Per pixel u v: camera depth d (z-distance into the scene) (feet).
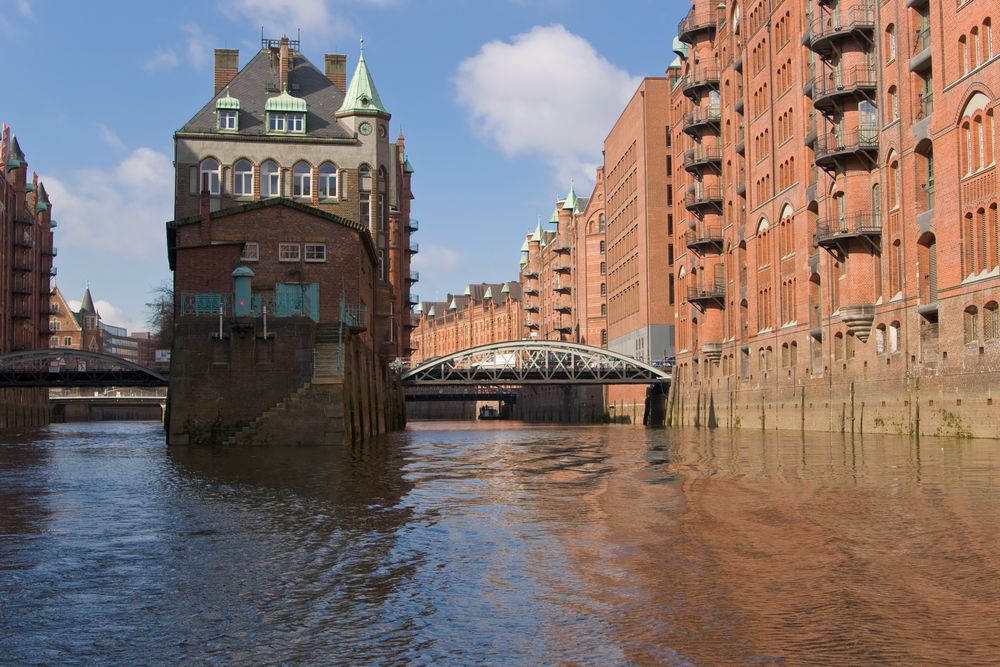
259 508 63.16
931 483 72.43
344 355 139.23
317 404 135.95
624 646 30.30
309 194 212.43
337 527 54.08
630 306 360.89
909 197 149.38
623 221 374.43
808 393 191.83
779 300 207.82
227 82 226.79
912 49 148.25
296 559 44.62
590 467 99.14
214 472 92.63
